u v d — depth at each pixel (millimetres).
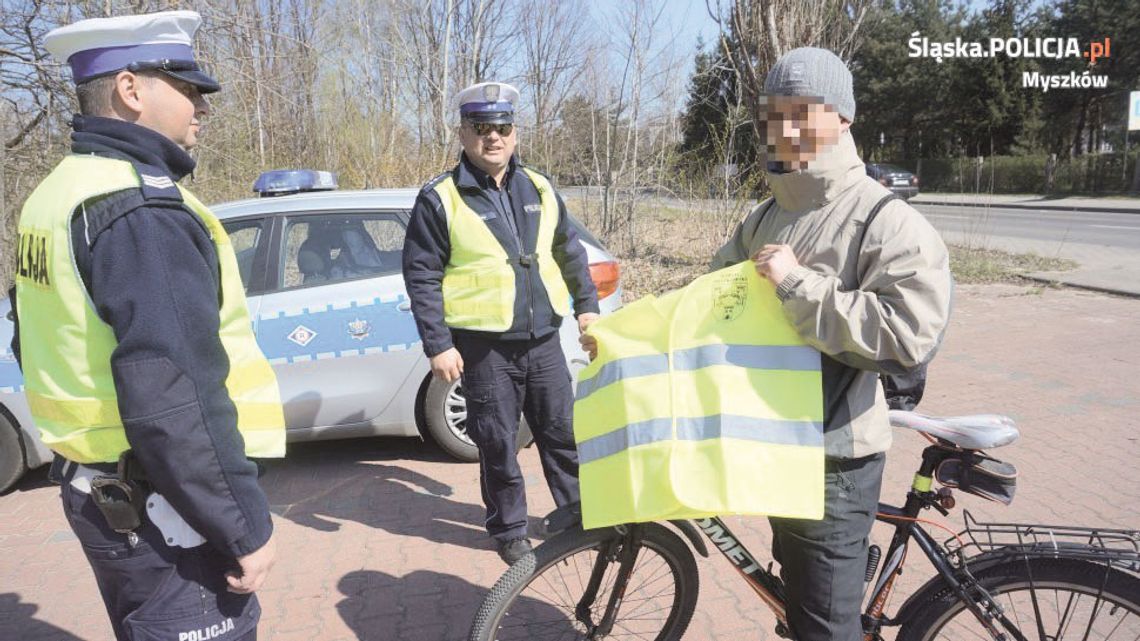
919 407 5207
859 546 1952
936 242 1724
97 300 1453
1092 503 3789
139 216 1468
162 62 1585
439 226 3049
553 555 2207
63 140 7973
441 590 3221
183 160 1653
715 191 10109
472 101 2990
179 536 1598
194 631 1638
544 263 3137
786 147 1790
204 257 1578
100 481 1563
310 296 4168
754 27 9148
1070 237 15133
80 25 1527
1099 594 1953
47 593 3273
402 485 4266
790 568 1997
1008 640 2051
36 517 3967
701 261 10234
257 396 1754
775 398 1835
